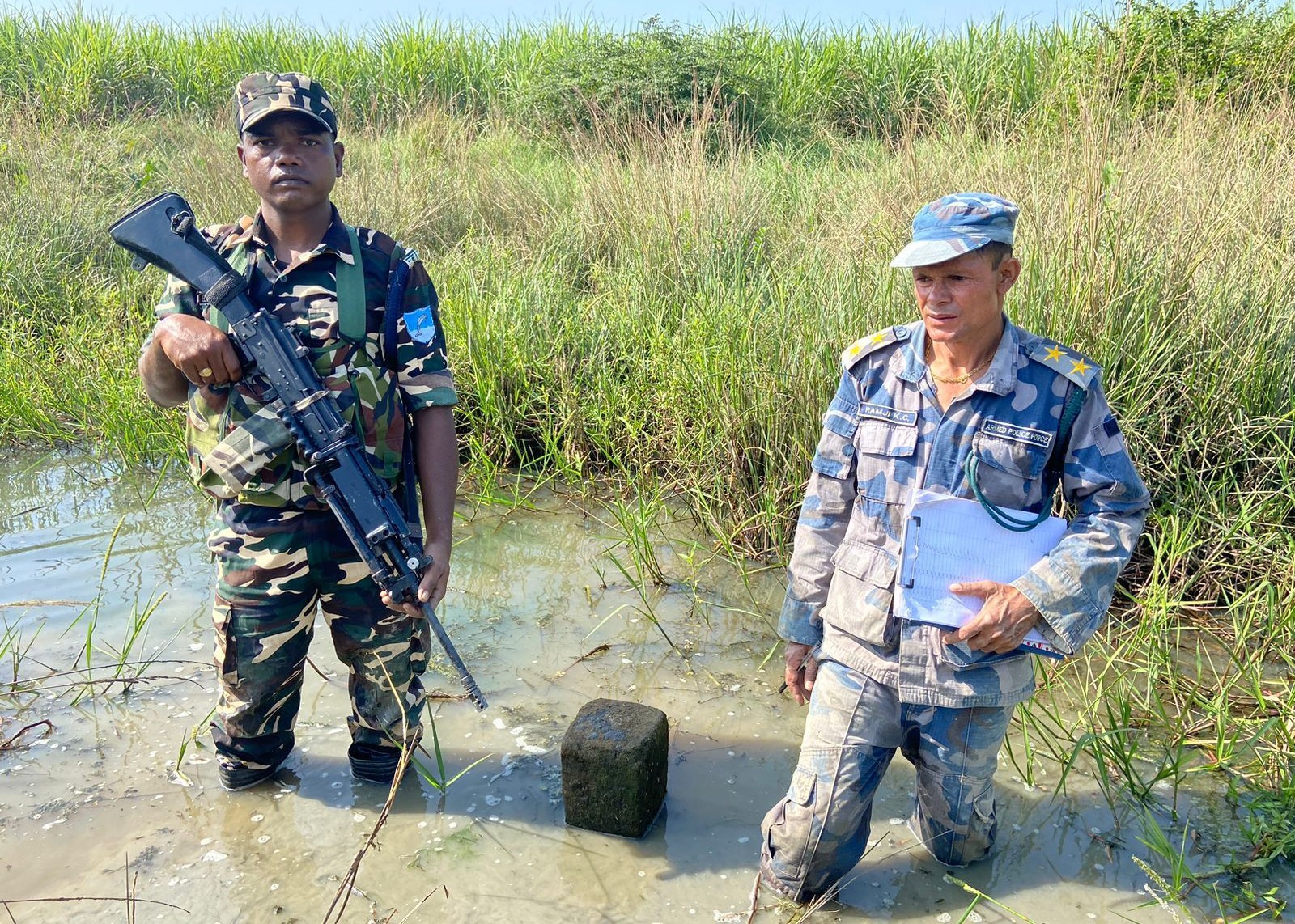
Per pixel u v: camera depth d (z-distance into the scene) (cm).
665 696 351
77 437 594
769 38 1347
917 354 240
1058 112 620
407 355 267
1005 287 231
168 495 520
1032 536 233
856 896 260
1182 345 430
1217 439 423
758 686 357
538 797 298
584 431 539
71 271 767
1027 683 243
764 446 468
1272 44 726
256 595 267
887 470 241
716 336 516
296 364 252
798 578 260
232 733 286
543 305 615
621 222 741
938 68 1107
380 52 1385
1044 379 231
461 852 275
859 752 244
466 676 268
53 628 388
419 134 1024
